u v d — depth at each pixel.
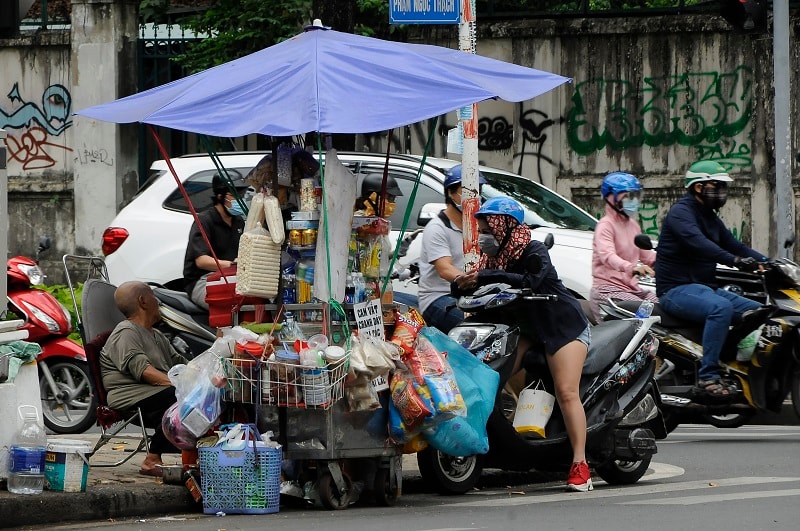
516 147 41.22
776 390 24.97
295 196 19.03
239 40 39.97
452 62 18.75
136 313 20.30
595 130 40.66
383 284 18.70
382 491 18.17
